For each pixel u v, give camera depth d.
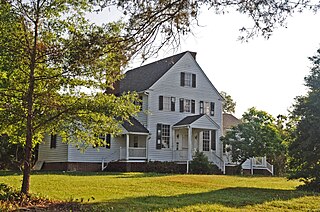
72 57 9.58
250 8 7.80
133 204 13.06
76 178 22.95
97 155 33.66
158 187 18.86
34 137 14.87
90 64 9.78
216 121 39.53
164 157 36.12
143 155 34.75
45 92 13.30
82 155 33.00
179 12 7.89
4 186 13.88
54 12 12.41
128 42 8.20
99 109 13.00
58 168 33.16
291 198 15.59
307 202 14.58
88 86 13.31
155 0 7.86
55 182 20.16
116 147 34.66
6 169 29.92
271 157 40.97
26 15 12.52
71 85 13.23
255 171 39.41
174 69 37.50
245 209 12.82
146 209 12.15
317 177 18.98
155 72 37.75
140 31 8.08
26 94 13.19
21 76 13.16
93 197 14.27
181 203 13.53
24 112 13.23
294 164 19.89
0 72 12.68
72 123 13.77
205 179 24.11
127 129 33.72
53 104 13.39
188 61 38.41
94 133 14.12
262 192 17.48
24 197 13.12
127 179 22.73
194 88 38.53
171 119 36.84
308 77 19.64
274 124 40.41
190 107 38.12
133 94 14.09
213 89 39.75
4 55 12.28
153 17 7.94
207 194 16.31
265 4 7.74
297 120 19.81
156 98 36.19
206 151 37.28
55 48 12.56
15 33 12.37
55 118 13.37
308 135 19.14
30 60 12.86
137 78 38.78
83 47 9.05
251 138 36.81
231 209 12.67
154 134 35.69
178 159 35.97
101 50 8.73
